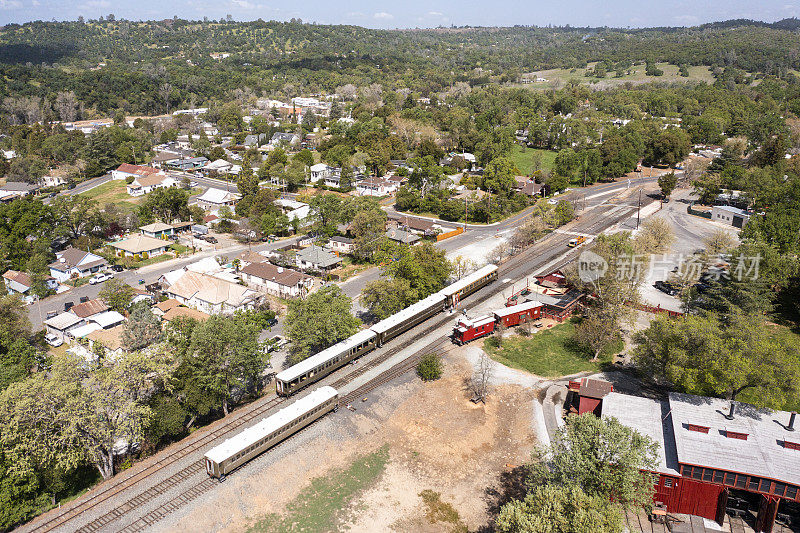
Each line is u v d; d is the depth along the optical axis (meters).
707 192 150.12
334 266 116.50
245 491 52.69
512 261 115.50
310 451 58.34
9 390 50.53
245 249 127.75
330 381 71.19
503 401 67.75
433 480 55.06
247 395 69.69
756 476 45.91
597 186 182.25
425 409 66.06
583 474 44.06
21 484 50.00
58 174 194.75
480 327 81.50
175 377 61.62
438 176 164.50
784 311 88.25
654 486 49.00
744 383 56.09
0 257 113.81
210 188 172.38
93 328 87.19
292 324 72.88
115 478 54.28
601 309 80.62
